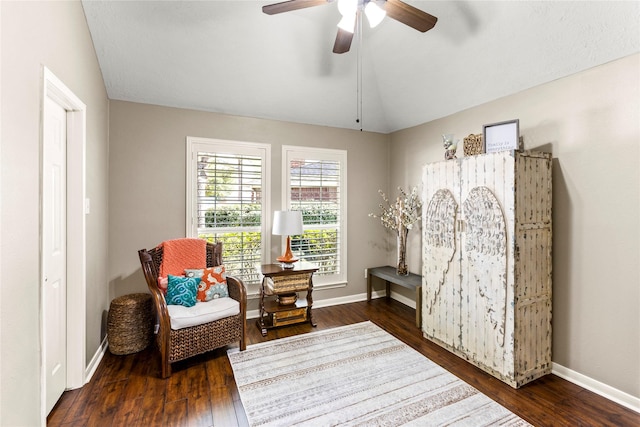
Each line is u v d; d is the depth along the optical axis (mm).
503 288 2250
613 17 1870
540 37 2199
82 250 2176
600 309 2146
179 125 3264
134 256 3094
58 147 2016
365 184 4305
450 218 2719
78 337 2164
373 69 3281
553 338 2418
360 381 2273
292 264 3414
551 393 2131
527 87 2592
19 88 1323
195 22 2500
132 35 2521
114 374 2350
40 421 1490
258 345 2863
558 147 2383
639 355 1953
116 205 3016
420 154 3885
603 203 2127
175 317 2354
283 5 1830
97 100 2617
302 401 2037
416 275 3850
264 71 3070
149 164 3143
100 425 1794
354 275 4238
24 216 1358
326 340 2975
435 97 3295
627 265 2016
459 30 2471
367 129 4262
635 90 1962
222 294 2820
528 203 2246
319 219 3984
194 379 2289
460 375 2355
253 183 3592
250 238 3584
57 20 1756
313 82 3312
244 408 1963
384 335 3096
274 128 3711
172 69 2867
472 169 2512
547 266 2369
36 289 1461
